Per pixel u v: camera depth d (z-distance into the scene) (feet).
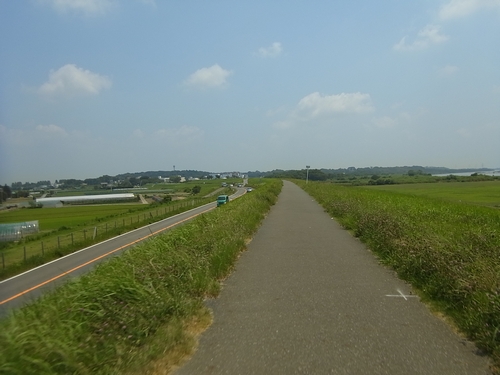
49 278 45.68
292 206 91.25
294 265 31.76
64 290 19.70
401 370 14.38
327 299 22.95
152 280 21.66
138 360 14.73
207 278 25.63
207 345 16.96
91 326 15.84
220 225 42.75
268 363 15.12
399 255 29.71
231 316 20.58
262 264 32.42
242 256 35.76
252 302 22.81
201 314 20.43
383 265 31.07
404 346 16.43
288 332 18.20
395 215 44.75
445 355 15.56
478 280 20.08
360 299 22.84
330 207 76.02
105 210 170.81
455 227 39.65
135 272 21.90
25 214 157.28
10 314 17.22
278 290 25.04
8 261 60.44
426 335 17.57
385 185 240.53
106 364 13.99
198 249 31.27
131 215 135.64
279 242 42.73
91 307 16.99
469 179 309.42
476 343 16.47
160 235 36.14
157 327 17.72
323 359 15.35
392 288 24.91
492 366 14.58
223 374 14.35
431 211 53.21
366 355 15.62
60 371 12.93
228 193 252.42
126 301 18.13
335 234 47.73
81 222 122.31
